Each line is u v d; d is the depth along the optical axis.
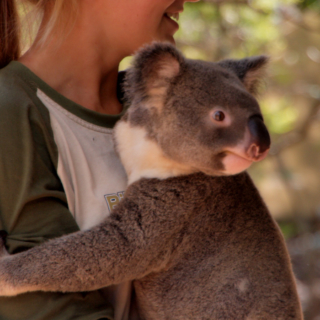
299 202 9.94
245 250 2.38
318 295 8.74
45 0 2.53
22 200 2.03
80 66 2.54
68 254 2.11
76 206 2.22
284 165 9.70
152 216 2.31
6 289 2.05
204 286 2.33
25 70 2.27
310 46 9.05
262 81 2.71
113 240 2.21
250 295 2.31
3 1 2.53
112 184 2.36
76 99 2.53
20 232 2.06
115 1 2.49
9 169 2.04
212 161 2.23
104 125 2.48
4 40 2.54
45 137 2.16
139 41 2.60
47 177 2.12
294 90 9.29
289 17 8.25
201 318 2.30
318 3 8.29
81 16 2.49
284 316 2.31
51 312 2.03
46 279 2.07
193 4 7.81
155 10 2.55
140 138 2.41
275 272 2.36
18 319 2.03
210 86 2.26
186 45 8.41
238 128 2.17
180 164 2.34
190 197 2.37
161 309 2.36
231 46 8.37
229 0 7.98
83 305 2.10
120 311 2.31
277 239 2.46
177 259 2.36
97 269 2.15
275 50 8.94
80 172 2.27
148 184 2.36
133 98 2.41
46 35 2.39
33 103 2.20
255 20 8.38
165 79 2.32
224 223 2.40
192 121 2.24
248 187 2.52
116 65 2.70
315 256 9.52
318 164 9.95
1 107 2.09
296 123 9.25
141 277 2.31
